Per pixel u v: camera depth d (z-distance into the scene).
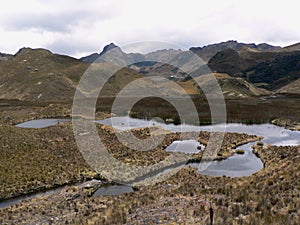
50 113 87.31
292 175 24.12
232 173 35.31
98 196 28.17
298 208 17.30
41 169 36.09
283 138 58.12
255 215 16.83
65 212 23.72
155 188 29.28
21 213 23.95
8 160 38.16
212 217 15.95
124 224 18.48
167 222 18.14
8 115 83.62
